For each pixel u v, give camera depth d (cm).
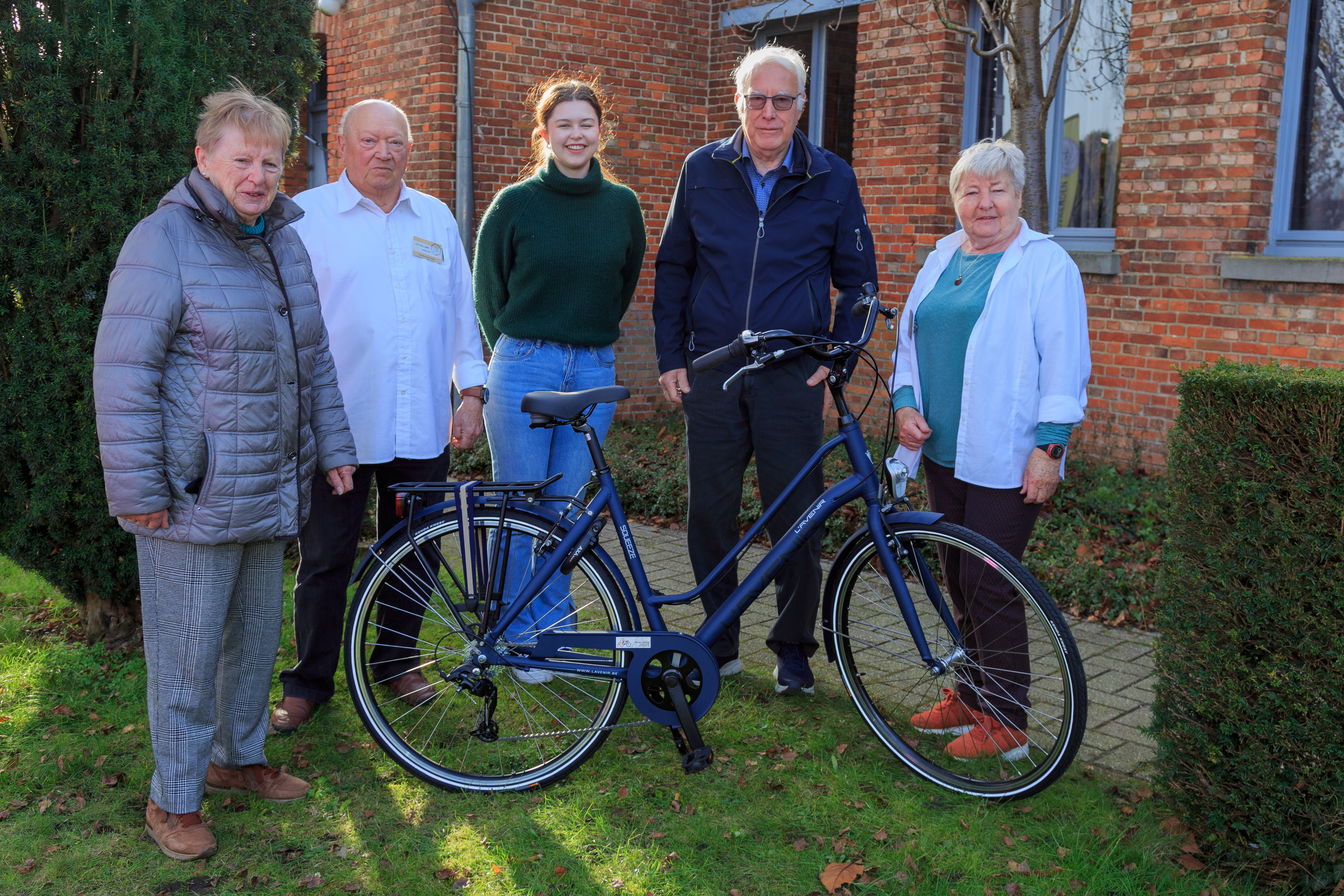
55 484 383
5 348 380
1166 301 624
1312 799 253
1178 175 612
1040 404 313
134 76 380
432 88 816
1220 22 585
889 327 771
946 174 738
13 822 294
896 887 269
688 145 932
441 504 323
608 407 402
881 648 341
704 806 307
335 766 329
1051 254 313
